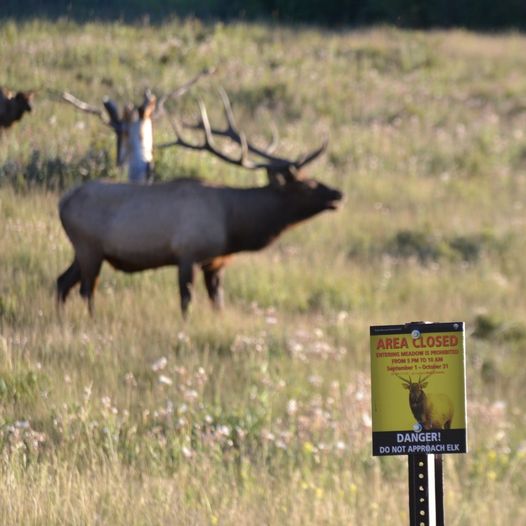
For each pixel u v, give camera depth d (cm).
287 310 3553
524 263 4725
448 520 1988
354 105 6906
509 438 2636
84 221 3128
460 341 1142
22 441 1997
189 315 3083
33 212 3759
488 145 6612
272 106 6569
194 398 2392
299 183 3241
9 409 2239
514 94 7800
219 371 2689
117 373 2534
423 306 3897
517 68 8531
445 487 2164
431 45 8738
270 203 3228
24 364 2462
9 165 4228
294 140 5962
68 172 4269
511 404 3053
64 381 2416
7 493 1650
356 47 8281
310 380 2650
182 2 9625
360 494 2019
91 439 2042
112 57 6812
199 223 3145
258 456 2144
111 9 8644
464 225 5119
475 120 7081
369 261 4391
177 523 1641
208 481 1920
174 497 1777
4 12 7812
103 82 6322
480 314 3822
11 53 6419
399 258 4469
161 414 2275
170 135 4797
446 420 1141
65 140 4712
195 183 3192
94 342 2689
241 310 3384
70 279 3150
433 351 1146
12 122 4584
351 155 5888
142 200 3145
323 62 7719
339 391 2698
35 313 2955
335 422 2380
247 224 3212
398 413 1148
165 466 2027
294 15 10131
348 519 1816
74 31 7388
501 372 3319
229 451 2206
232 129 3538
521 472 2400
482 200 5653
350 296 3781
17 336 2645
